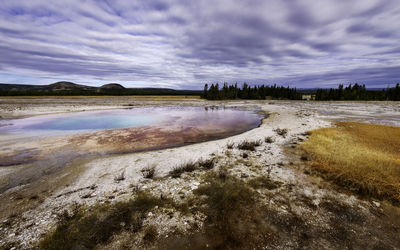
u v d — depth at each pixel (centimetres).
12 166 780
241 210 447
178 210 449
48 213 444
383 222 404
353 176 582
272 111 3084
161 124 1892
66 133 1413
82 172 711
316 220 414
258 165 759
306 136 1270
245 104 4816
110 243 345
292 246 344
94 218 411
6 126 1645
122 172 703
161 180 625
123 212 435
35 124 1766
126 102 4878
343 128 1521
